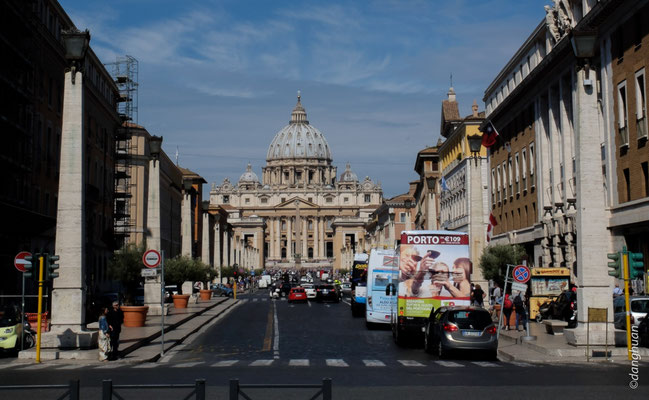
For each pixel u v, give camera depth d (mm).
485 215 80125
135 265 51344
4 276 50125
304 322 49406
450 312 27469
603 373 21516
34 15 52281
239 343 34250
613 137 42656
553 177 53812
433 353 29562
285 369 23156
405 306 33156
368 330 42562
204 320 48062
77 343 27203
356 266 77000
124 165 86875
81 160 27656
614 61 42250
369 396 16906
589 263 27266
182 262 63250
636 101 39531
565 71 50500
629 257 25031
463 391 17703
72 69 27734
